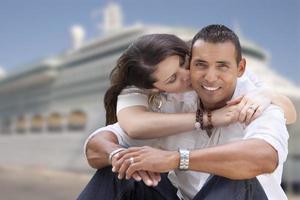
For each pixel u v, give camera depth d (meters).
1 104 54.66
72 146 40.41
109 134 2.38
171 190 2.41
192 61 2.19
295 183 29.23
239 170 1.97
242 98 2.23
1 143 51.38
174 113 2.38
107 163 2.22
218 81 2.17
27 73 49.81
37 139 45.56
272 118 2.09
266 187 2.19
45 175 38.94
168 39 2.25
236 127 2.26
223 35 2.13
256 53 42.78
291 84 38.19
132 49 2.30
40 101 48.12
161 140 2.46
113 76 2.46
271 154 1.97
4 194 28.33
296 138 29.47
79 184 33.19
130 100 2.44
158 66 2.22
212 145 2.35
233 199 1.98
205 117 2.28
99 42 42.41
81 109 42.66
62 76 45.50
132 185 2.27
